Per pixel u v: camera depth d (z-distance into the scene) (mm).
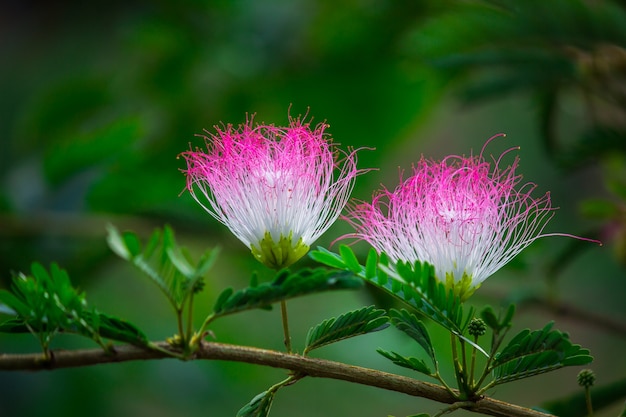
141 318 1451
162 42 1568
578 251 1018
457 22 1060
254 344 1468
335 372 855
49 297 858
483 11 1045
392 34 1335
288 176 882
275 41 1540
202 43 1555
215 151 891
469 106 1037
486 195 880
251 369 1398
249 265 1262
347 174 890
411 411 1545
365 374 854
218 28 1553
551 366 849
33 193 1354
